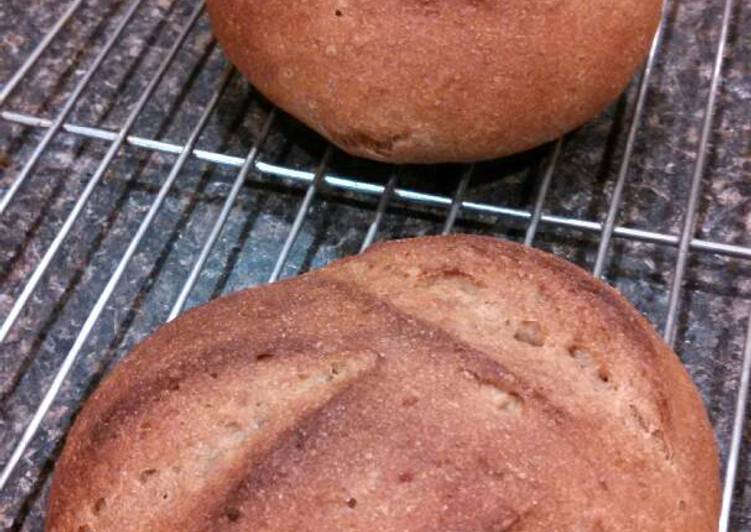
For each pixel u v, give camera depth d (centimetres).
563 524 21
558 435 22
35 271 31
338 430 22
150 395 23
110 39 37
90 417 25
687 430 24
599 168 34
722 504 25
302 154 35
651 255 32
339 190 34
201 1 41
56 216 34
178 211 34
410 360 23
